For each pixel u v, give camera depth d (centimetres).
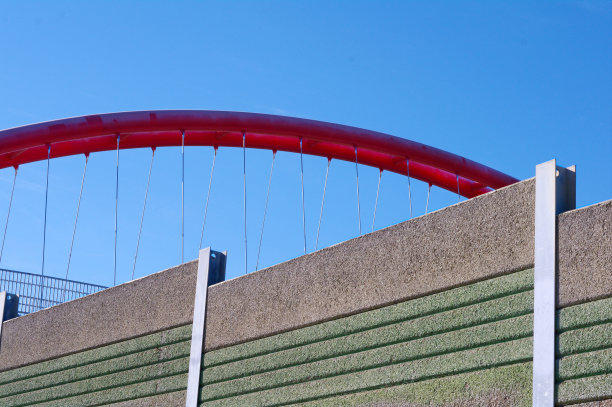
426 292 835
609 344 667
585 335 685
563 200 742
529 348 726
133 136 2452
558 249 723
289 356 972
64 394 1294
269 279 1029
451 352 796
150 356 1173
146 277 1223
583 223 710
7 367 1420
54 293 1714
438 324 815
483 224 798
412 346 834
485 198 803
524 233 758
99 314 1280
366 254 915
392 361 851
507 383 735
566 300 706
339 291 933
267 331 1009
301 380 948
